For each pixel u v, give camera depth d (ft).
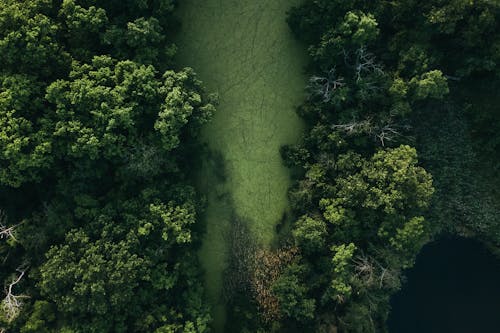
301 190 140.46
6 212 133.90
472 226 150.82
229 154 148.15
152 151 127.65
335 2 131.13
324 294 136.05
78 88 121.70
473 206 149.48
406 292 156.76
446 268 156.46
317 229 135.54
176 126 128.16
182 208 132.87
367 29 130.00
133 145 127.03
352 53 137.18
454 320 156.35
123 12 133.18
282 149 145.69
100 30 129.59
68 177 129.80
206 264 147.95
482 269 155.74
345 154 137.49
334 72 139.13
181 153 139.44
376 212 135.03
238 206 148.56
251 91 148.15
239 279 146.20
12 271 132.98
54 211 129.29
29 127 121.39
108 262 123.95
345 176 137.08
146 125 131.13
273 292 140.97
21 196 134.21
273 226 147.74
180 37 147.13
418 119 145.38
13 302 127.54
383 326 151.33
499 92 142.00
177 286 137.28
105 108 122.31
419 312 156.56
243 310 141.69
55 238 129.90
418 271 156.56
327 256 138.82
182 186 136.05
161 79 131.85
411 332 156.46
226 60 147.95
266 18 147.84
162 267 132.36
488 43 132.05
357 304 137.80
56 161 128.16
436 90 131.95
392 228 133.69
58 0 126.93
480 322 156.46
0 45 118.32
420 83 130.82
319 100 141.59
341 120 137.18
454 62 139.85
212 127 147.74
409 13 134.10
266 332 140.46
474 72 141.18
